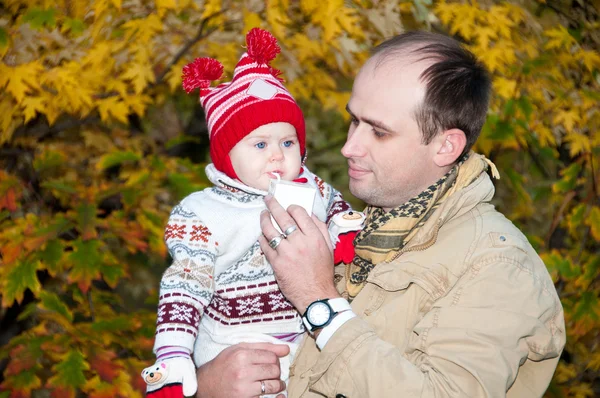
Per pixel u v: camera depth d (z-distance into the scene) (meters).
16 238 3.71
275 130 2.26
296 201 2.19
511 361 1.91
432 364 1.92
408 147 2.16
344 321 2.03
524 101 3.75
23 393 3.57
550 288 2.10
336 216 2.33
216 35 4.00
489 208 2.24
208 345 2.30
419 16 3.81
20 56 3.76
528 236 4.15
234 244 2.23
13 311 4.43
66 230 3.76
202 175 4.31
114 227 3.87
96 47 3.78
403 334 2.07
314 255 2.10
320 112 6.16
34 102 3.71
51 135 4.58
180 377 2.11
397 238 2.17
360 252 2.25
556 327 2.10
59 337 3.63
